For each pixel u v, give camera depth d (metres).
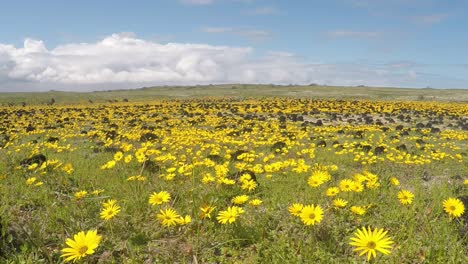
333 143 17.98
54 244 5.21
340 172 11.16
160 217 5.13
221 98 78.50
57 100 77.12
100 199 7.07
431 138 21.62
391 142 19.28
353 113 38.75
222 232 5.50
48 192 7.50
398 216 6.18
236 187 8.05
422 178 10.73
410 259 4.76
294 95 90.56
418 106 45.84
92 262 4.75
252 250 5.09
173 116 36.06
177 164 10.74
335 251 4.98
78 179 8.79
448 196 7.75
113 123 29.12
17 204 6.70
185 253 5.06
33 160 10.43
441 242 5.11
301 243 4.97
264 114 37.72
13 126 27.20
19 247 4.92
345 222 5.95
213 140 18.59
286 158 13.84
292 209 4.89
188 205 6.70
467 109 41.84
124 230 5.70
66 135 20.47
